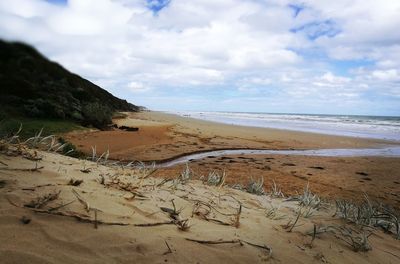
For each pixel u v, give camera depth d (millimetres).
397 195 7031
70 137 10328
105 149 9445
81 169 3170
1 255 1527
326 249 2555
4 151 3014
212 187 4066
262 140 14875
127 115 25125
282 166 9195
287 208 3719
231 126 21938
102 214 2143
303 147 13711
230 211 3035
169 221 2334
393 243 3240
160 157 9180
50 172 2752
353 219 3580
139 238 1979
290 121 36312
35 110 10992
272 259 2160
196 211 2760
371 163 10461
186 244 2055
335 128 26375
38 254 1610
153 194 2930
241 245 2223
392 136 20078
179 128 17297
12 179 2367
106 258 1732
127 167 4219
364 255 2676
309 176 8203
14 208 1939
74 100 14094
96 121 13906
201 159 9570
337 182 7805
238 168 8508
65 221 1946
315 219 3369
